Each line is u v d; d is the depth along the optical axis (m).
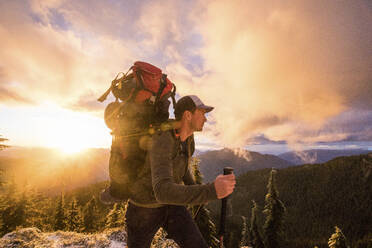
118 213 19.16
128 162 1.36
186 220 1.74
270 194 27.81
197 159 17.12
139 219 1.64
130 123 1.31
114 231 5.06
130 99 1.36
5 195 28.55
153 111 1.33
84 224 42.12
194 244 1.71
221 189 1.00
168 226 1.74
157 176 1.16
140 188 1.46
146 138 1.30
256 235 29.83
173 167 1.38
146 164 1.38
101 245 4.43
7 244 4.17
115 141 1.43
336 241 24.22
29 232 4.78
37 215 35.03
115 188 1.53
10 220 28.39
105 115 1.52
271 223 27.50
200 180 16.62
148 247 1.80
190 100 1.31
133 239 1.71
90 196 93.00
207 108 1.33
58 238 4.71
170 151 1.26
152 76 1.33
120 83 1.41
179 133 1.34
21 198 30.33
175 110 1.34
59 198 40.66
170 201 1.08
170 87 1.43
